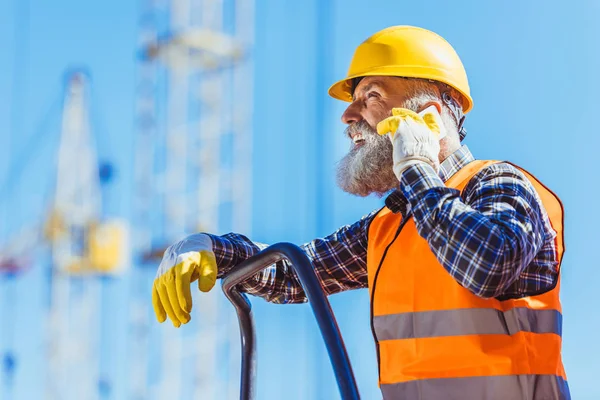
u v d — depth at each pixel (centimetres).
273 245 312
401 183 339
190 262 360
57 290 2380
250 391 331
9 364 2355
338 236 410
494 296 323
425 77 394
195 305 2112
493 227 318
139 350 2103
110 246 2370
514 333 337
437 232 324
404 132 346
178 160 2094
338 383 268
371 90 399
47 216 2403
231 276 330
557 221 360
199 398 2067
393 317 354
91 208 2405
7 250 2402
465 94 400
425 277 348
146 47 2123
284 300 409
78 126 2455
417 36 405
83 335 2359
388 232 375
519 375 332
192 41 2092
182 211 2075
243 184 2070
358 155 394
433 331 342
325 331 277
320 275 411
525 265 326
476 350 333
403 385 346
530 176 364
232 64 2123
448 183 364
